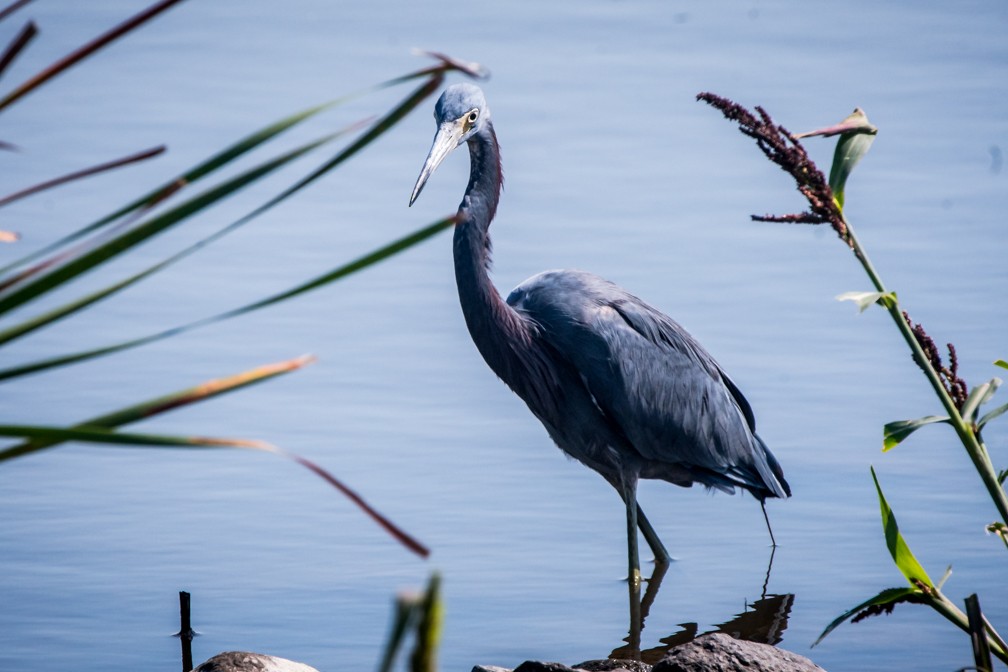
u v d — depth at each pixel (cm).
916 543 1159
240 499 1284
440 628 280
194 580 1100
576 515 1255
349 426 1455
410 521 1227
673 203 2123
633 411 1189
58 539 1182
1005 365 652
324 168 407
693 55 3055
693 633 1024
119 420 366
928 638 998
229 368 1588
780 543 1198
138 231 373
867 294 614
